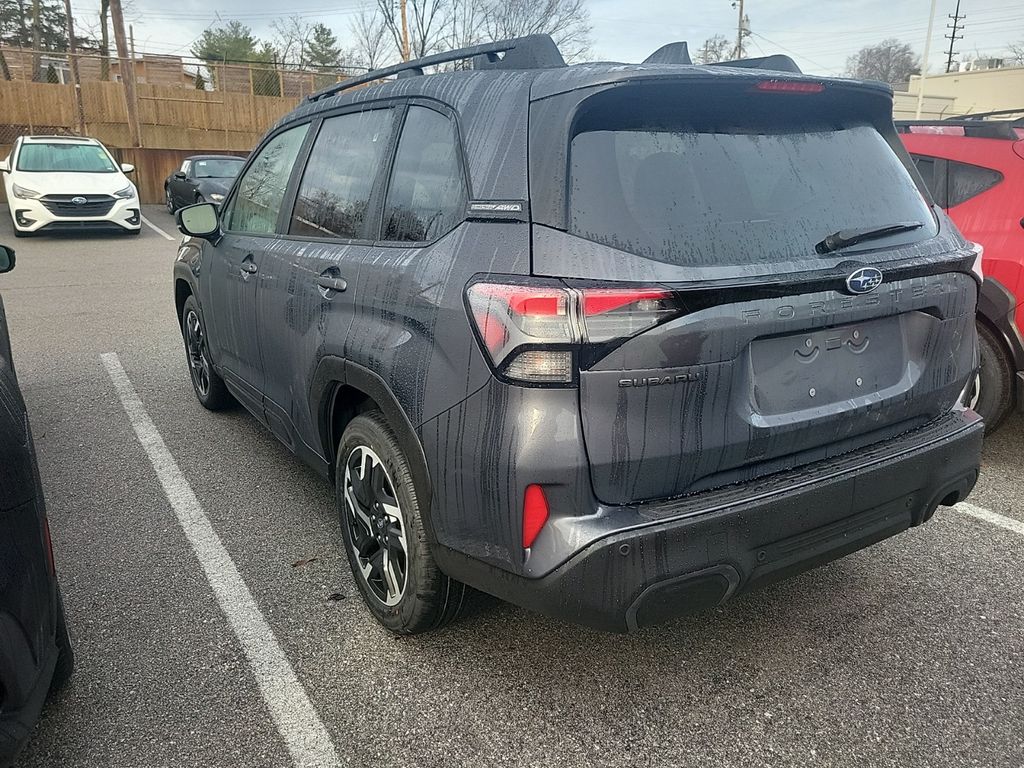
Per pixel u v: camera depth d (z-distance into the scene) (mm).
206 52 46938
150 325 7688
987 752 2238
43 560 1974
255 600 2998
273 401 3561
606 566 1948
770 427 2148
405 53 33781
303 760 2215
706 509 2035
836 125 2545
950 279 2523
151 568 3225
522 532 2025
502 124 2268
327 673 2576
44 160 14234
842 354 2307
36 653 1898
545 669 2598
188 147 24625
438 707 2420
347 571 3209
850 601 3004
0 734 1768
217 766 2191
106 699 2449
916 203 2613
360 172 2963
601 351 1911
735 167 2236
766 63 2615
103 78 24703
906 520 2482
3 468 1842
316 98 3611
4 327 3803
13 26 46562
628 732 2318
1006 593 3055
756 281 2037
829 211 2334
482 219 2197
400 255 2504
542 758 2223
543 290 1940
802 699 2461
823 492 2197
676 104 2217
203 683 2525
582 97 2094
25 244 13461
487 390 2039
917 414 2561
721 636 2781
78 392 5551
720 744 2271
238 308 3814
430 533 2330
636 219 2043
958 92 49250
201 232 4016
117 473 4168
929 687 2514
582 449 1938
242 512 3727
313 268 2988
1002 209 4125
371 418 2645
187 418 5023
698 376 1996
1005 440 4625
